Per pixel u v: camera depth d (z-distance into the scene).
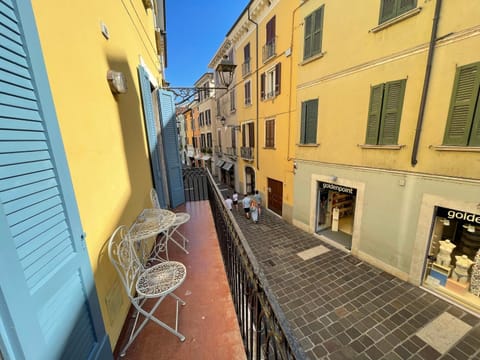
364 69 4.98
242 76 11.30
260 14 8.91
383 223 5.03
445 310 3.90
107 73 1.82
